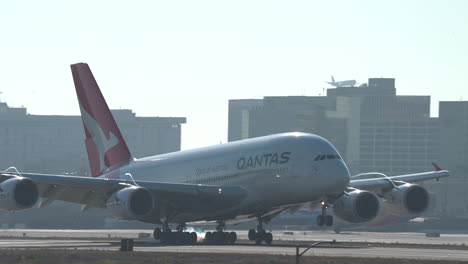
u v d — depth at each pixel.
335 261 150.88
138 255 161.62
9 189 185.88
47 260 152.38
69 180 194.62
